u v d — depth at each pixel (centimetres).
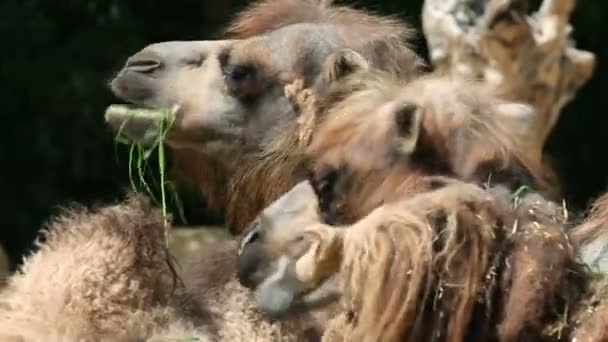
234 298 1121
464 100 1085
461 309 912
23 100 2617
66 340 1073
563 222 985
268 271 1014
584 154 2711
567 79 1770
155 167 1403
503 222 939
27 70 2616
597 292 931
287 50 1309
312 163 1135
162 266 1124
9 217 2603
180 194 1991
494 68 1714
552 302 922
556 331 919
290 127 1291
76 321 1083
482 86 1165
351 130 1103
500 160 1055
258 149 1304
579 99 2711
